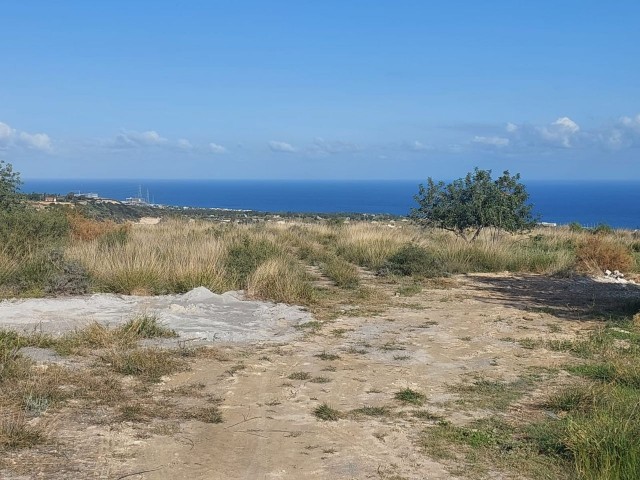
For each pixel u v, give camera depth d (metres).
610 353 8.55
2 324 8.81
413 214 22.19
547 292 14.17
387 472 4.78
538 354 8.61
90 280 11.84
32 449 4.82
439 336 9.58
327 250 19.64
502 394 6.81
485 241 19.86
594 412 5.91
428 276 16.03
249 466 4.81
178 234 19.41
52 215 15.84
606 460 4.66
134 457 4.82
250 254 14.10
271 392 6.62
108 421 5.51
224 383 6.84
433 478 4.70
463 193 21.58
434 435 5.56
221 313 10.48
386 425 5.79
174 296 11.60
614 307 12.24
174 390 6.50
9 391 6.00
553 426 5.73
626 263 17.59
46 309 9.98
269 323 9.98
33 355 7.32
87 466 4.60
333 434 5.53
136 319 8.84
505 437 5.54
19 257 12.49
